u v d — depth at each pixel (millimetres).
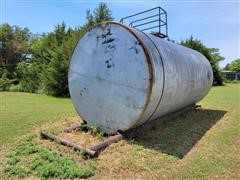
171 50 6715
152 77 5184
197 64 8430
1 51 32562
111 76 5730
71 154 4836
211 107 11172
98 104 6031
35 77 20062
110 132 5855
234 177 4094
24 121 7758
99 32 5926
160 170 4301
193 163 4621
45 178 3910
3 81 21828
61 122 7668
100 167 4320
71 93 6594
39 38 32594
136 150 5055
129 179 3973
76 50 6398
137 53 5332
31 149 5027
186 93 7457
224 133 6750
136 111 5391
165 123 7414
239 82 37312
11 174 4035
